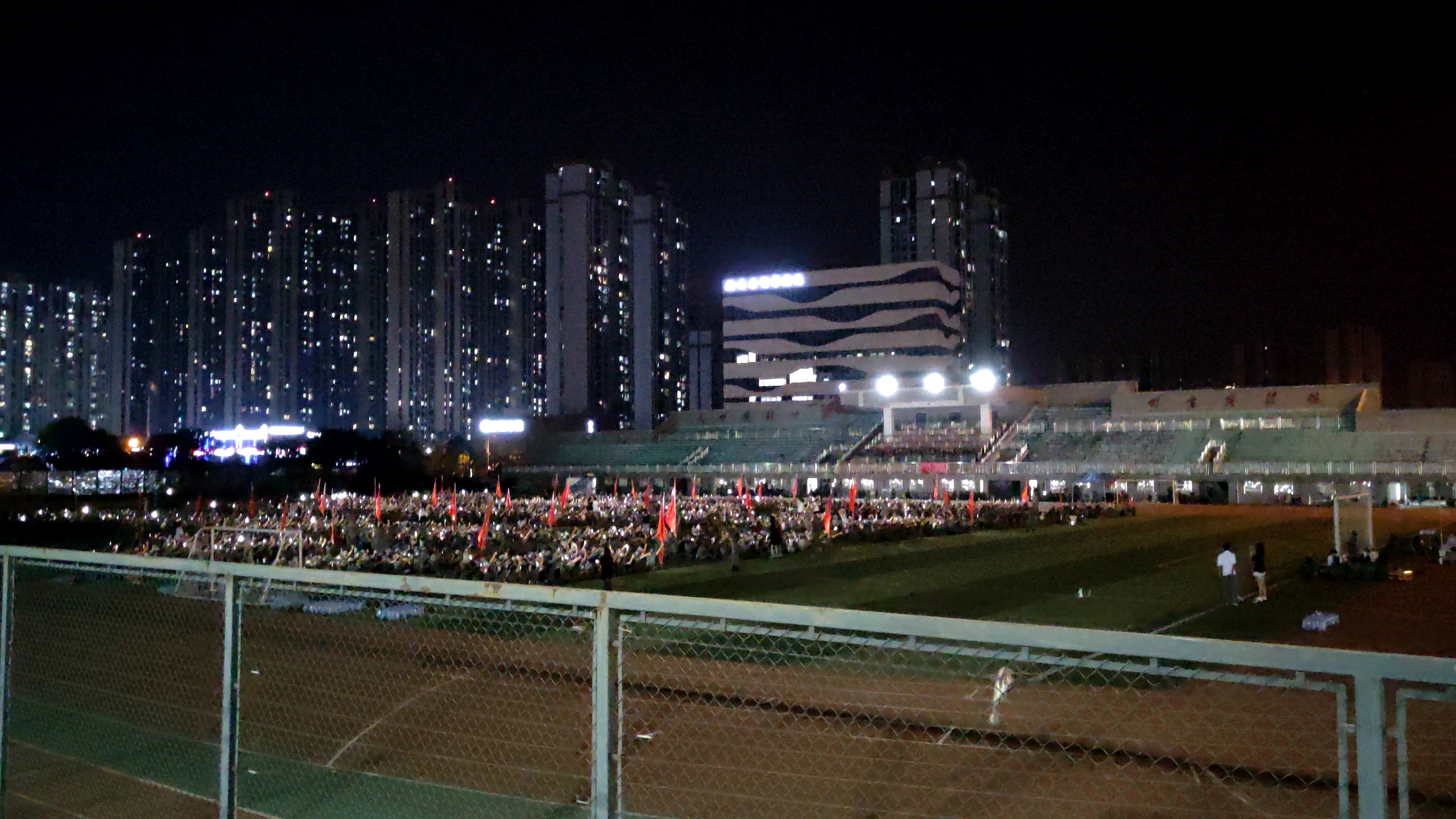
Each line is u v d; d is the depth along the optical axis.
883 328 151.75
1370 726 3.99
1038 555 43.25
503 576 34.09
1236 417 93.75
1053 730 11.53
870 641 5.21
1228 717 12.06
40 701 13.26
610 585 31.12
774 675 14.13
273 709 12.58
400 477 110.56
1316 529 56.78
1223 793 9.34
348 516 62.22
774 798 9.09
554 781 9.62
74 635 17.77
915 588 32.06
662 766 9.97
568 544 41.84
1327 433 84.12
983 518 62.94
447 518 66.62
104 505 79.81
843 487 97.00
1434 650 20.53
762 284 159.88
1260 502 78.38
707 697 12.69
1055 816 8.76
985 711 12.22
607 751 5.57
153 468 113.38
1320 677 13.80
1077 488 84.31
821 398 152.62
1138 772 9.94
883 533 52.44
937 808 8.81
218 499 87.19
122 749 10.93
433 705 12.51
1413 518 61.78
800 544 46.66
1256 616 25.12
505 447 131.25
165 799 9.10
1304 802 9.06
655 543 44.12
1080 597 29.25
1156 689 13.57
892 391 107.56
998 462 93.56
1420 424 83.12
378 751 10.70
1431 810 9.09
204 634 17.72
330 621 18.09
